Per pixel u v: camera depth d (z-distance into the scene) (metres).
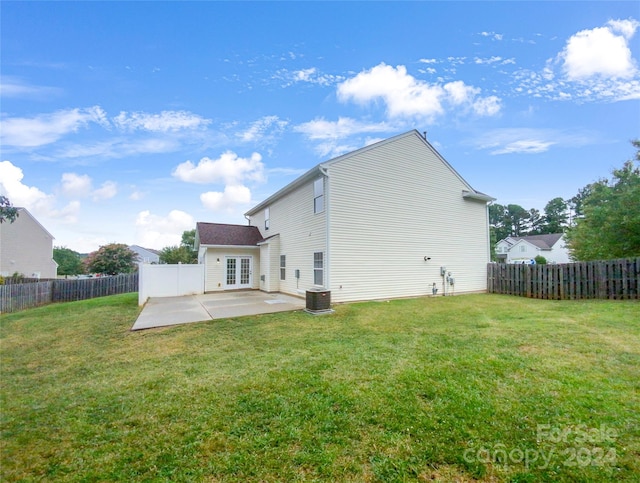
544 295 11.00
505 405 2.92
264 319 7.66
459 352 4.57
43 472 2.22
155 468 2.21
